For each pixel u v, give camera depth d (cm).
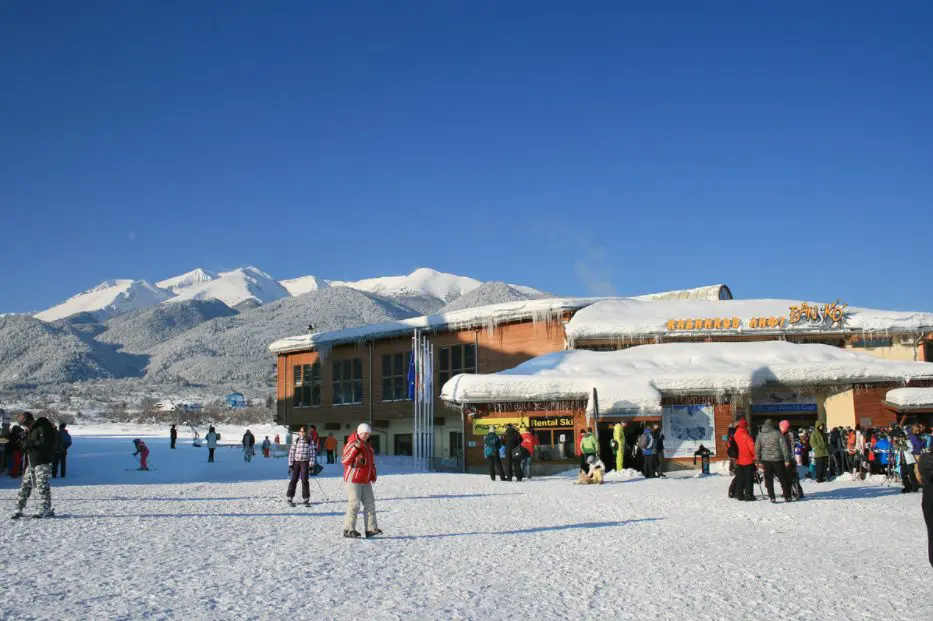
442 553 1126
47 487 1482
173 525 1392
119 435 8375
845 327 3881
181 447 5575
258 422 12975
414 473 3203
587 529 1395
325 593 852
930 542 758
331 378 4962
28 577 910
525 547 1190
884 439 2464
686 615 781
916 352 3850
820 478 2500
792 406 3366
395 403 4522
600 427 3117
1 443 2573
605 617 771
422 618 751
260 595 837
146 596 823
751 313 4012
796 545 1217
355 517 1285
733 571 1005
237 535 1284
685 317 3959
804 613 793
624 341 3900
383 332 4594
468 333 4322
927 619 773
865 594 877
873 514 1591
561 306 4066
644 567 1030
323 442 5041
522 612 784
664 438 3091
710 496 1978
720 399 3102
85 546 1144
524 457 2747
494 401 3225
